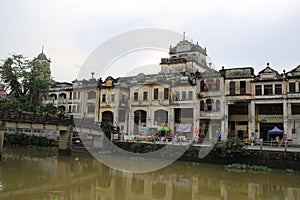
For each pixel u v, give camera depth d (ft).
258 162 74.84
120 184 52.29
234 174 66.39
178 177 62.18
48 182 51.01
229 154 77.25
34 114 79.56
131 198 42.52
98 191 46.14
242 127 106.42
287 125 94.99
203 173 67.46
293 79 95.91
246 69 103.96
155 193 46.50
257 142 90.27
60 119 89.15
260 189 51.98
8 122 72.59
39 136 119.44
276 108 101.19
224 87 101.81
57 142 114.62
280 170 71.20
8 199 38.60
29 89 125.90
